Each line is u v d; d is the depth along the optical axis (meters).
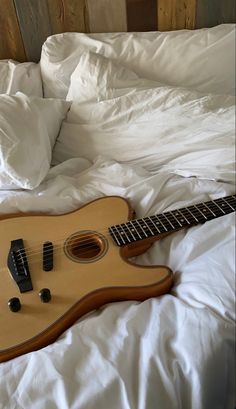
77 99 1.23
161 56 1.32
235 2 1.38
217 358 0.60
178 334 0.64
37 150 1.05
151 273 0.80
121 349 0.62
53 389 0.58
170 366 0.59
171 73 1.32
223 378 0.63
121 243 0.88
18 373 0.61
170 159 1.15
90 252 0.92
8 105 1.08
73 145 1.25
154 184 1.03
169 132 1.14
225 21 1.44
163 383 0.57
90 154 1.23
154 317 0.68
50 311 0.74
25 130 1.05
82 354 0.63
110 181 1.08
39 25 1.42
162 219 0.93
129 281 0.78
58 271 0.82
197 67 1.32
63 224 0.96
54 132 1.22
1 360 0.67
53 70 1.34
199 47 1.31
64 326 0.73
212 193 1.01
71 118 1.25
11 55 1.49
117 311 0.73
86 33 1.44
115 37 1.37
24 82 1.37
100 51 1.34
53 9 1.38
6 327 0.71
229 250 0.75
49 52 1.35
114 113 1.18
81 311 0.76
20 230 0.95
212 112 1.10
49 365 0.61
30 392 0.58
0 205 0.99
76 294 0.77
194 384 0.57
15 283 0.80
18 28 1.42
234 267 0.71
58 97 1.40
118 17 1.42
